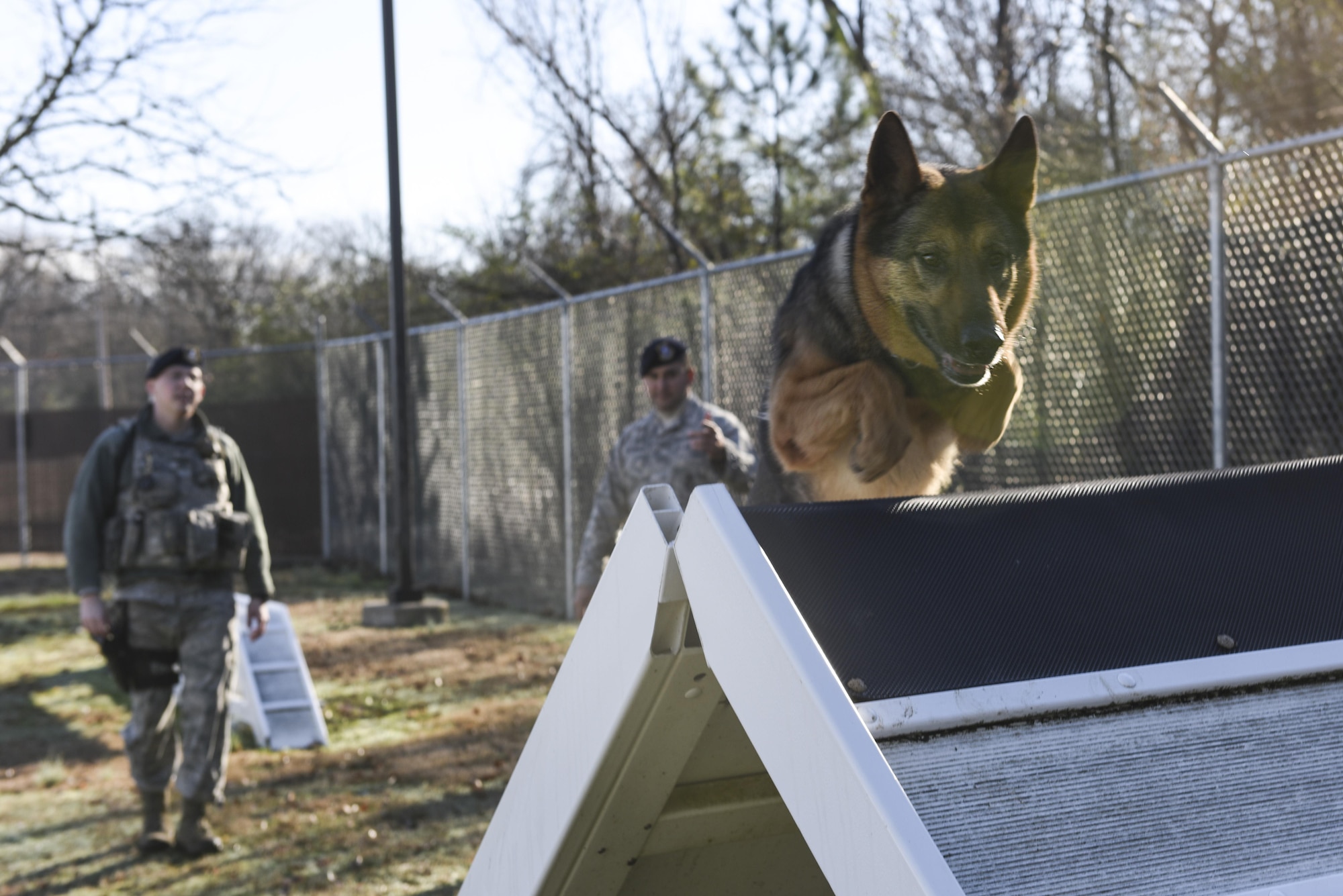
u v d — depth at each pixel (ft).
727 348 25.31
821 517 5.14
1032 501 5.63
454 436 42.01
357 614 38.19
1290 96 34.17
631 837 6.17
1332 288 13.21
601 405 31.71
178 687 21.52
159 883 14.96
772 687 4.12
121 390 104.17
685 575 4.79
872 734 3.98
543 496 35.65
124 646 15.84
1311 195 13.44
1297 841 3.97
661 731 5.50
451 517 42.63
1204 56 37.40
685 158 50.24
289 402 53.83
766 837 6.84
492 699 25.04
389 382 47.03
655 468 15.98
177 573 15.88
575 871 6.26
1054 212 16.90
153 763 16.28
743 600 4.33
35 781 20.07
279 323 77.87
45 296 103.60
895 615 4.62
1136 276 15.66
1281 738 4.42
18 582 50.47
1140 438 15.61
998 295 7.95
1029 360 17.21
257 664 23.18
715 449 14.80
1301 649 4.78
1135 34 37.68
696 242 48.70
